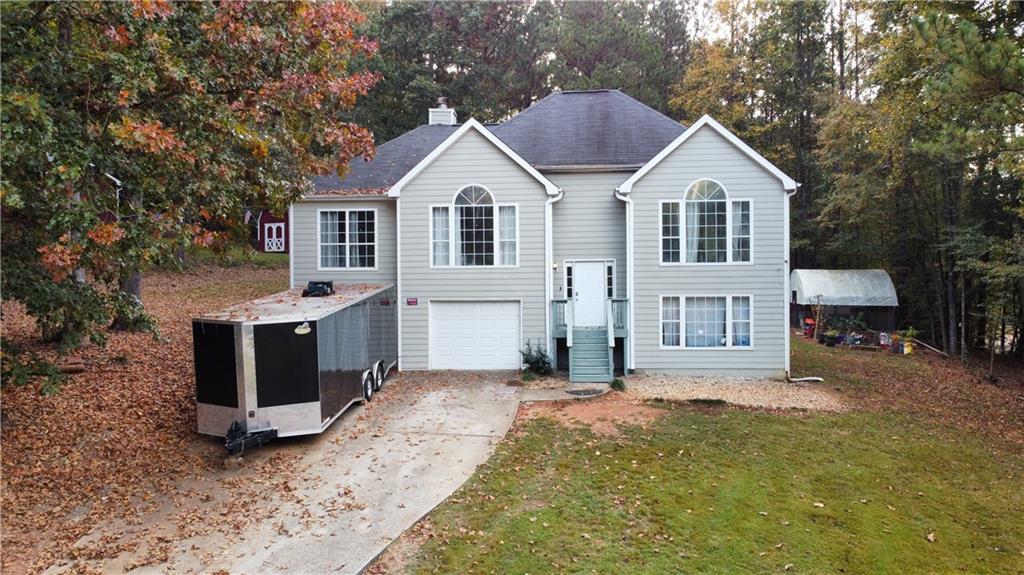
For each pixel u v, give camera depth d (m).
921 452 11.81
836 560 7.45
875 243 29.41
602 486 9.20
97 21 8.12
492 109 39.47
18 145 6.54
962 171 23.58
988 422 14.98
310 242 18.34
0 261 8.53
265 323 10.34
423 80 36.44
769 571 7.06
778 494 9.29
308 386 10.64
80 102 8.25
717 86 33.75
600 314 17.86
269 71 11.24
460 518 7.99
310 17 10.87
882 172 26.88
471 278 17.47
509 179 17.27
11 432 10.39
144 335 18.19
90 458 9.80
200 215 10.46
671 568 6.95
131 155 8.61
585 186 17.92
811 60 33.25
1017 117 11.28
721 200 16.64
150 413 11.99
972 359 24.44
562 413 13.12
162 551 7.04
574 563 6.95
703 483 9.50
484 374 17.03
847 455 11.27
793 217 34.00
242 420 10.27
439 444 10.93
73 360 14.68
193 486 8.98
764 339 16.70
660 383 16.03
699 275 16.77
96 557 6.90
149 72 8.17
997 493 10.13
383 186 18.72
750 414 13.51
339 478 9.31
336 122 12.91
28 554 6.95
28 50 7.64
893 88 19.59
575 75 37.94
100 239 7.08
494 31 40.03
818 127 32.03
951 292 25.19
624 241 17.77
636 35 37.47
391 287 17.09
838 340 25.47
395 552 7.11
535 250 17.28
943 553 7.90
